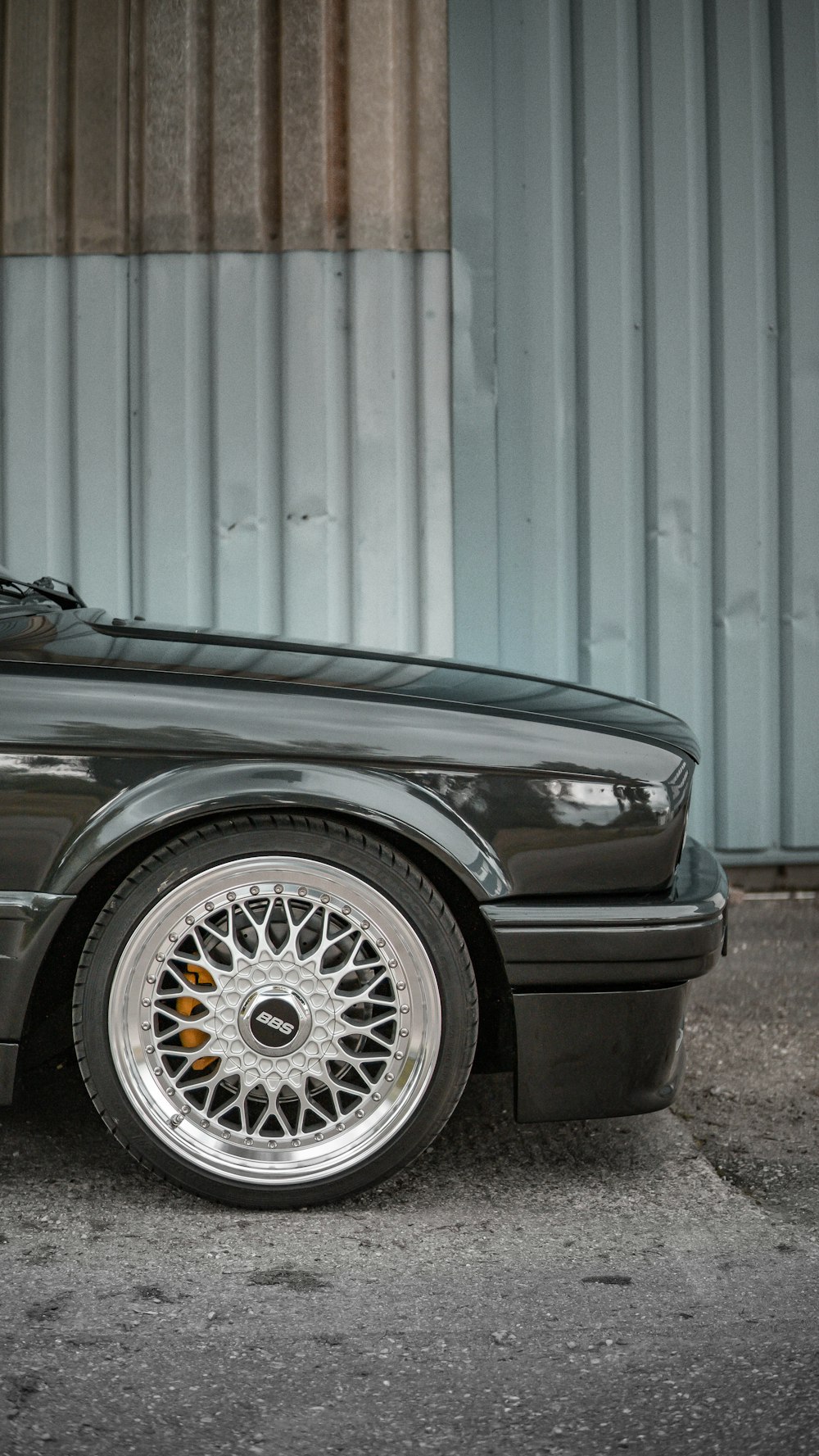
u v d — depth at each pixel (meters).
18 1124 2.82
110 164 4.87
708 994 3.93
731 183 4.93
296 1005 2.37
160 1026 2.41
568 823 2.41
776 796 5.11
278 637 3.03
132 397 4.93
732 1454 1.70
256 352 4.92
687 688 5.07
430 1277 2.19
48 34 4.83
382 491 4.96
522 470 4.99
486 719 2.44
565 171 4.91
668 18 4.87
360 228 4.88
